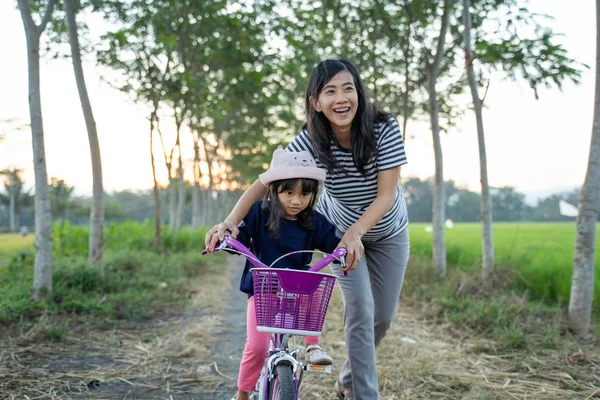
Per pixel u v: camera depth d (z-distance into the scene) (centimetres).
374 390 301
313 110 288
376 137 286
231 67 1170
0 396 364
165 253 1361
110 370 430
